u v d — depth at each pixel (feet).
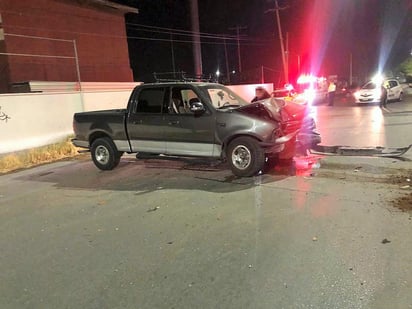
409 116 50.90
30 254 14.78
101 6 74.79
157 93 26.48
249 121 22.95
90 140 30.07
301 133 26.30
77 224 17.76
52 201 22.20
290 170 24.49
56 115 44.42
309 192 19.74
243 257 13.08
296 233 14.71
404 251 12.69
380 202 17.48
